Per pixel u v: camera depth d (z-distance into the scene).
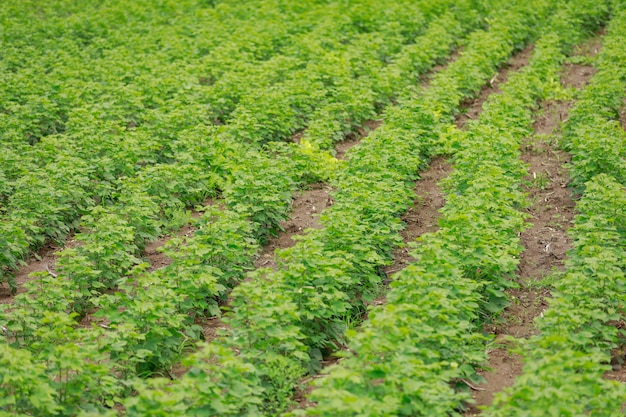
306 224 14.90
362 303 11.80
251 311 9.78
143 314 10.09
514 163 15.55
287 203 15.40
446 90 19.98
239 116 18.23
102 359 9.56
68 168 14.93
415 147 17.36
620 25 26.14
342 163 15.91
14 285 12.63
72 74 21.69
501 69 24.55
